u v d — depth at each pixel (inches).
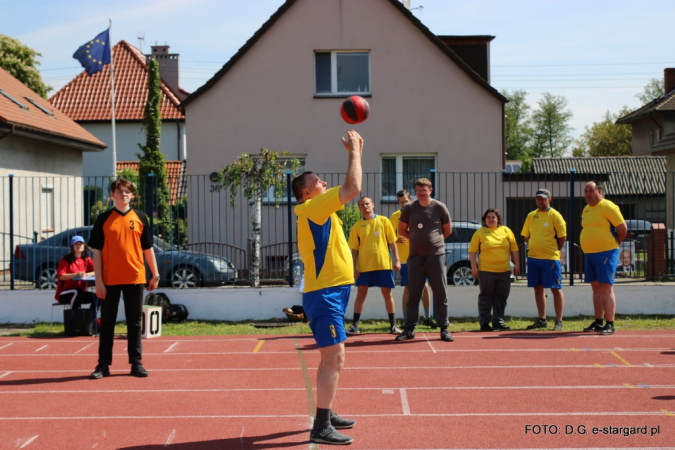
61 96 1362.0
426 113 773.3
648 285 487.2
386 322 463.5
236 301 488.1
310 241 215.8
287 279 510.9
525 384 286.7
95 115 1322.6
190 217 550.0
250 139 770.8
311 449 211.8
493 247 416.8
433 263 376.8
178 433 229.9
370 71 776.3
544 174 637.3
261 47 772.6
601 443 213.0
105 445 219.1
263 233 649.6
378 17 772.0
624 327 422.6
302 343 391.9
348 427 230.4
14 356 367.6
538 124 3154.5
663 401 258.2
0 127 738.2
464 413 247.0
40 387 295.4
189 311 488.1
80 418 248.7
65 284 440.5
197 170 770.8
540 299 419.2
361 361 334.6
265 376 311.6
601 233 387.5
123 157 1322.6
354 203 575.5
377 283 406.0
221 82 771.4
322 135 771.4
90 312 432.5
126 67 1413.6
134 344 314.5
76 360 355.9
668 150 857.5
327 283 215.2
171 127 1352.1
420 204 378.3
